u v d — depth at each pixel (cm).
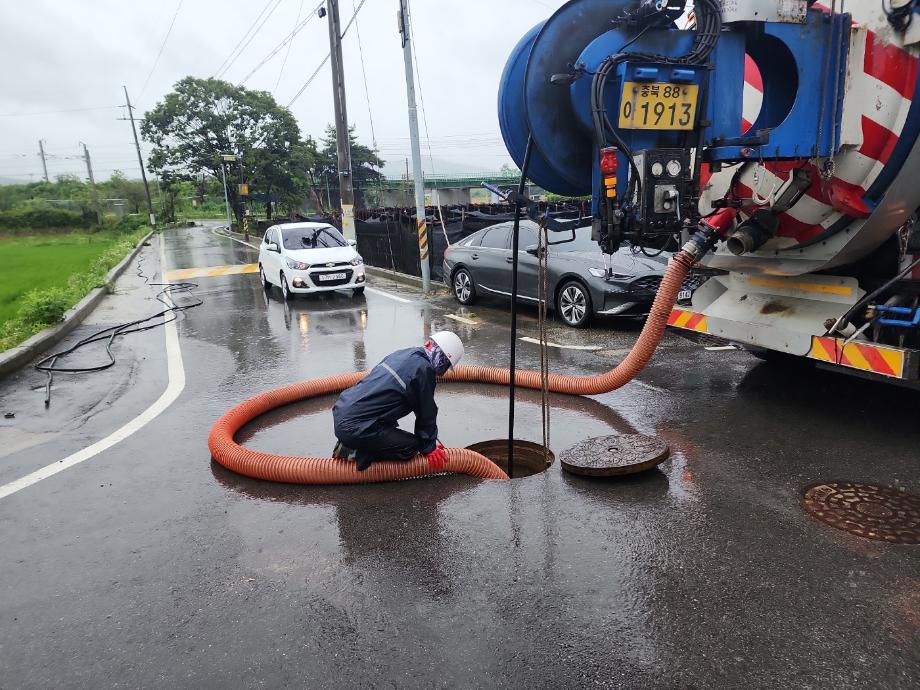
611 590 286
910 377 402
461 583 296
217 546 339
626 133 386
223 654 255
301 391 596
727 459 423
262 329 949
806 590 280
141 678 244
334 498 390
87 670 249
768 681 229
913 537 319
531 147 396
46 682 244
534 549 322
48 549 343
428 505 375
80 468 451
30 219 5206
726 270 546
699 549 316
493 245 1015
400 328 918
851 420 484
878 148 399
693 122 385
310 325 966
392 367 401
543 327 425
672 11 371
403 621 271
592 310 828
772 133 402
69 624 279
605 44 375
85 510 387
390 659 248
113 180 7694
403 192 5953
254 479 423
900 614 262
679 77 373
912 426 467
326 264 1191
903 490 370
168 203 7294
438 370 407
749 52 425
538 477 409
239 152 5272
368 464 408
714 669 236
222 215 9238
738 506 358
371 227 1717
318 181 6294
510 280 962
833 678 229
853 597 274
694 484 388
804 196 438
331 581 302
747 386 582
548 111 396
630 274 791
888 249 442
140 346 854
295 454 470
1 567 327
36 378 695
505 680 234
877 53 388
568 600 280
